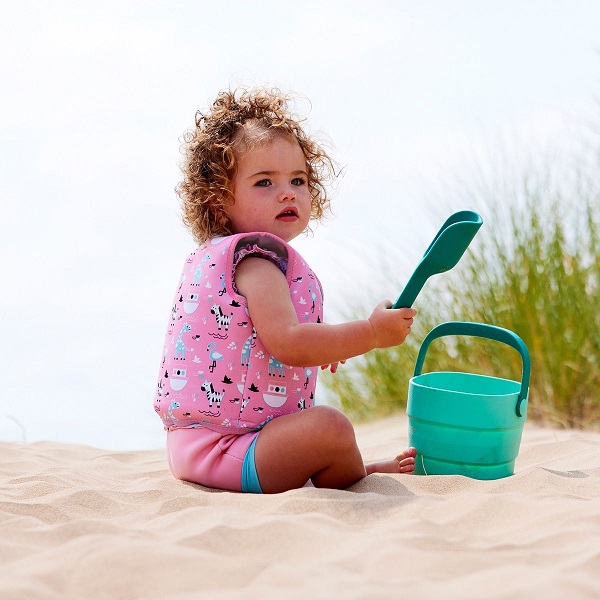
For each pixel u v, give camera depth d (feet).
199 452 7.63
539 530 5.70
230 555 5.34
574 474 7.86
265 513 6.28
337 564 5.01
